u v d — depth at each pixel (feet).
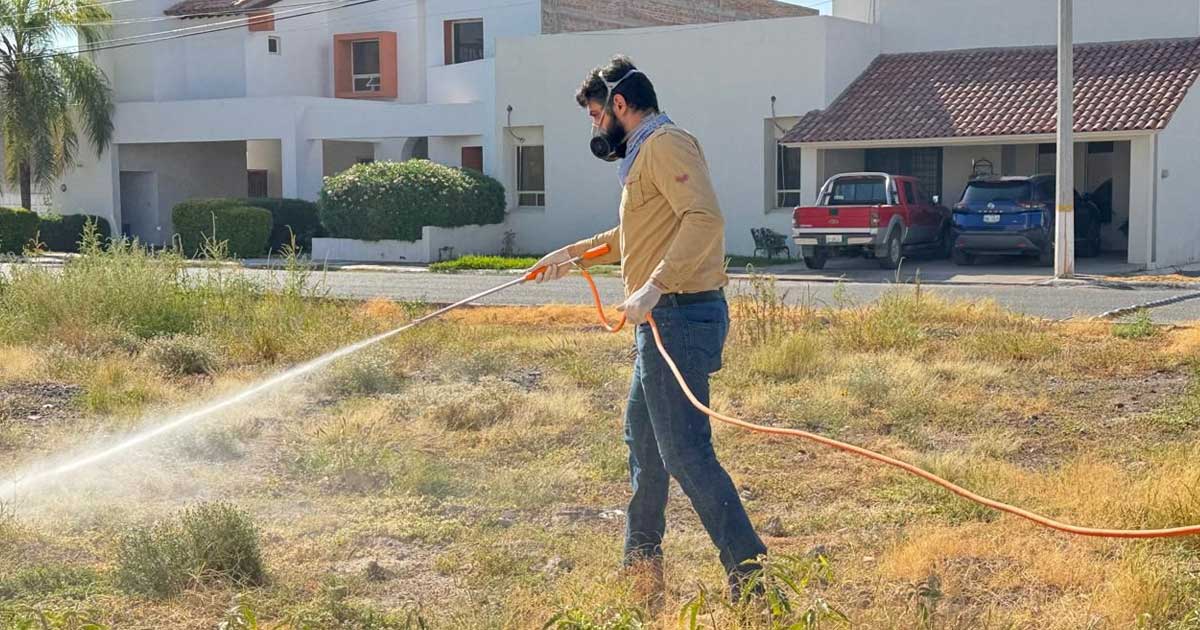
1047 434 27.35
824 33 92.43
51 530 20.58
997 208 79.71
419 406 31.09
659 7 130.21
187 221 111.34
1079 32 92.53
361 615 16.12
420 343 41.63
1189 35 88.69
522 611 16.02
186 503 22.27
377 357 36.09
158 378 35.65
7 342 42.29
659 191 15.44
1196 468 21.22
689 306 15.43
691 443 15.55
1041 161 92.27
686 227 14.89
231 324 44.83
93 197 126.62
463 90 113.29
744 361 36.55
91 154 125.90
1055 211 76.07
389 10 124.06
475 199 103.45
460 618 15.79
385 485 23.71
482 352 38.83
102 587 17.47
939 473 23.20
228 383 34.81
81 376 36.29
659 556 16.92
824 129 89.66
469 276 84.07
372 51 125.59
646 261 15.76
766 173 96.07
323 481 23.95
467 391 32.40
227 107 118.11
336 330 42.86
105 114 123.65
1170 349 37.81
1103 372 34.86
